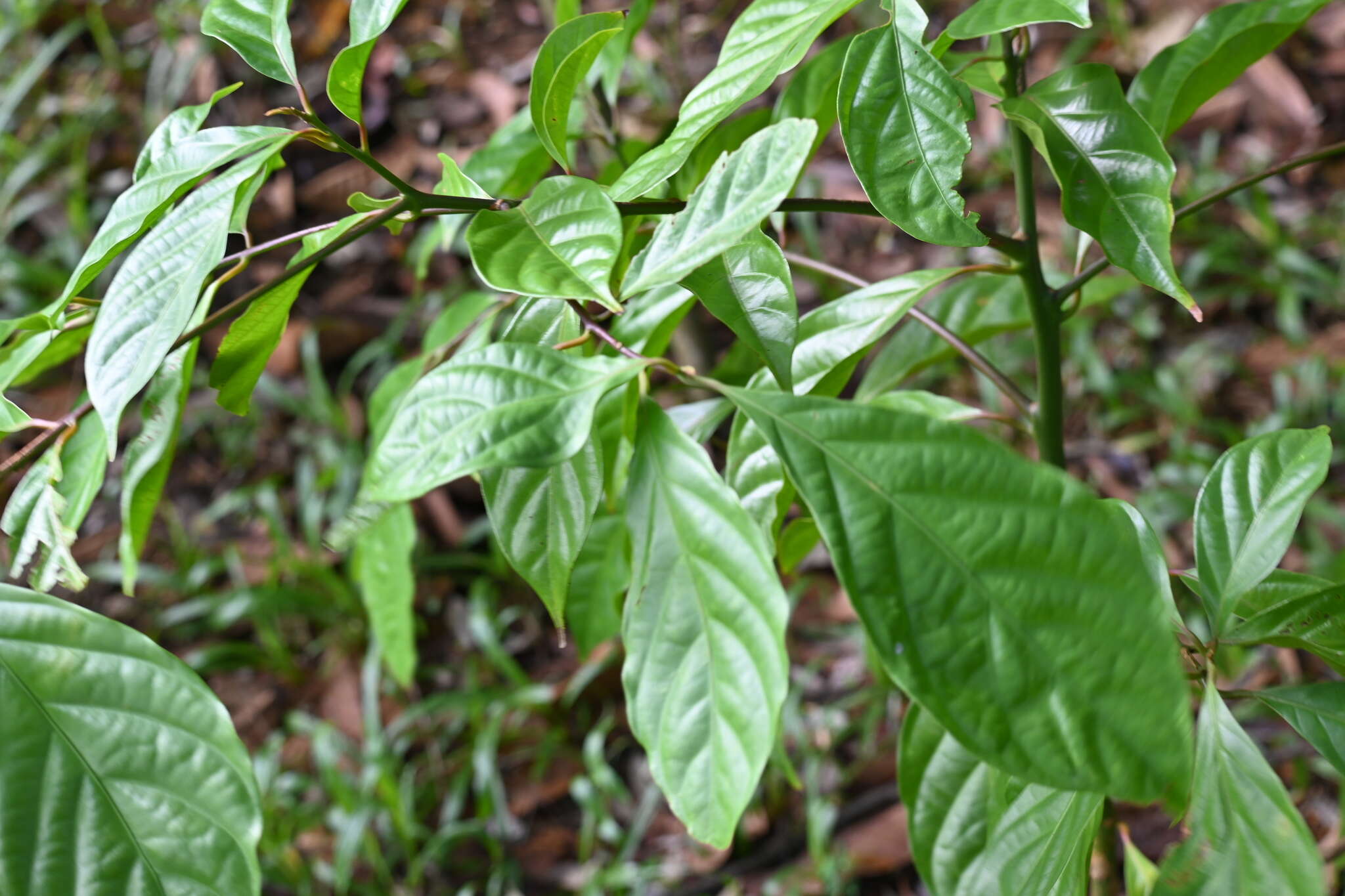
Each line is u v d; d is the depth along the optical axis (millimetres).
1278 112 3061
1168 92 1020
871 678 2271
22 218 3061
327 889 2098
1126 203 900
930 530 748
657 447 808
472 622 2303
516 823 2199
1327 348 2654
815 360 992
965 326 1196
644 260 826
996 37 982
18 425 872
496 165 1146
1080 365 2684
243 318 887
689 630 785
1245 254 2859
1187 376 2645
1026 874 869
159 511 2713
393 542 1196
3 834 769
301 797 2246
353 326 2898
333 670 2418
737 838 2080
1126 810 2014
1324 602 855
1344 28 3229
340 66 853
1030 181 996
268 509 2479
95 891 771
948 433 762
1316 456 878
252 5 892
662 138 1046
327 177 3109
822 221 3053
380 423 1140
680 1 3469
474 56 3418
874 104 858
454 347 1182
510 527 857
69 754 785
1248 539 877
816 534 1038
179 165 854
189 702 803
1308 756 1962
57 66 3510
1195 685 879
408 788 2115
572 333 888
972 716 732
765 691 766
